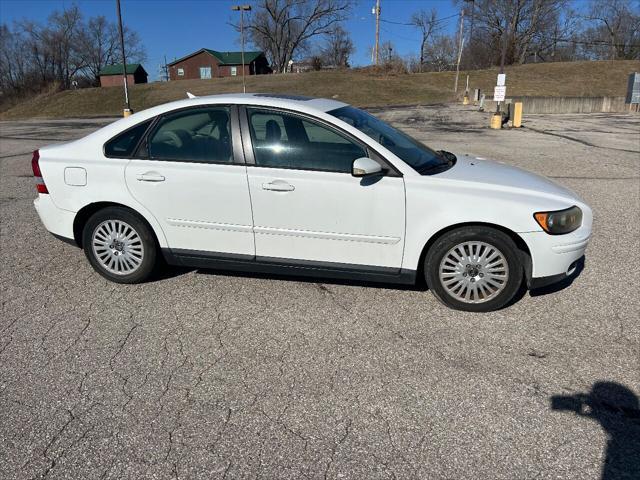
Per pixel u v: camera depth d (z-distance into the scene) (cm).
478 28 6300
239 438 252
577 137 1597
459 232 364
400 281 386
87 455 241
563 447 245
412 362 317
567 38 6612
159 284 436
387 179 365
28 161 1125
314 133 378
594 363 315
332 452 242
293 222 383
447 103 3703
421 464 235
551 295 410
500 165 438
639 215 648
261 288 426
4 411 272
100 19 7294
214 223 400
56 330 359
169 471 231
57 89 5578
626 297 406
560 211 356
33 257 500
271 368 312
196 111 400
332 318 374
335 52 7662
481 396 283
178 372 308
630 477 226
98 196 414
